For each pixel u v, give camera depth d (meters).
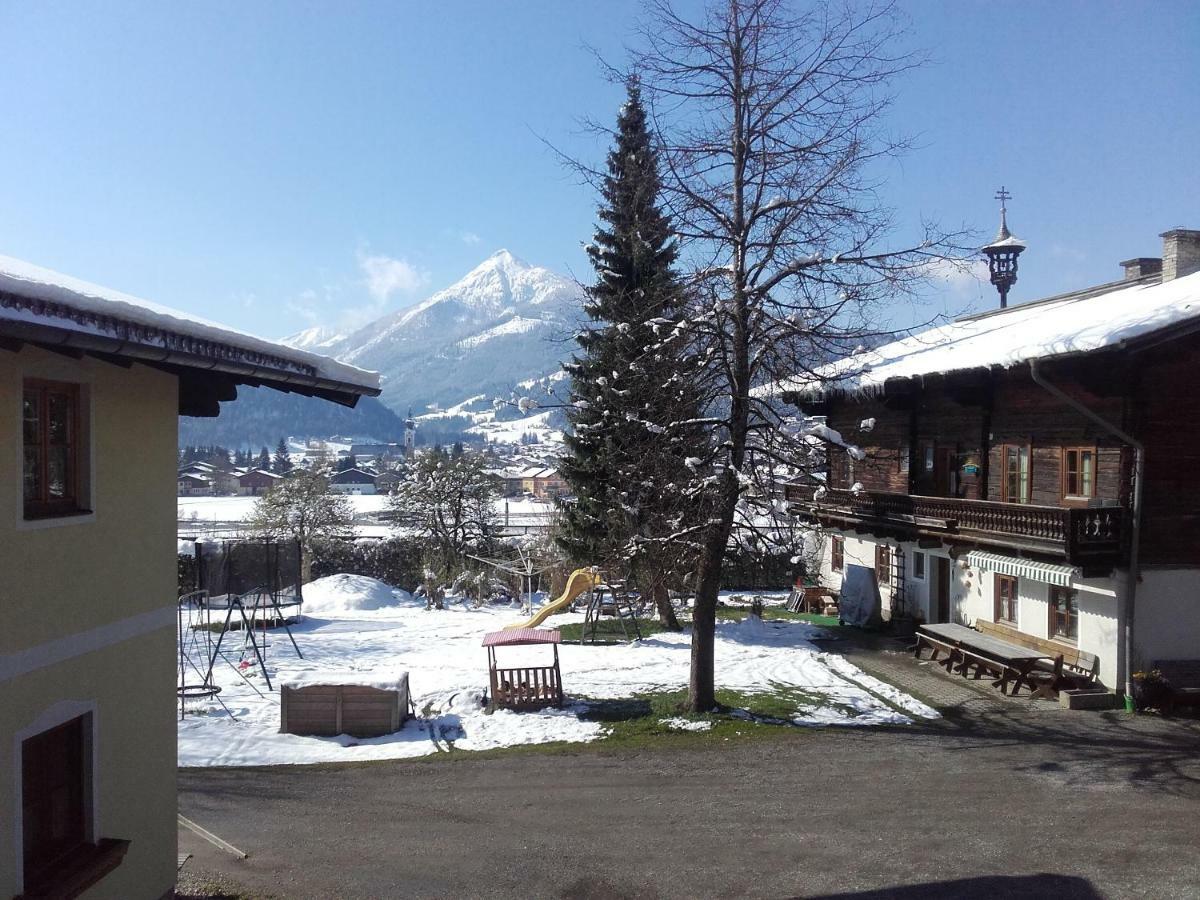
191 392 9.33
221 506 111.25
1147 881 9.80
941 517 21.61
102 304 5.36
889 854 10.73
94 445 7.48
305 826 12.29
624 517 23.55
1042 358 16.91
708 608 17.80
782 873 10.31
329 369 8.09
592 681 21.11
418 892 10.01
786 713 17.64
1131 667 17.44
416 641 28.97
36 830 6.90
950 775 13.66
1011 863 10.36
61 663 7.00
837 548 31.92
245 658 25.72
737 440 16.84
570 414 27.05
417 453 49.62
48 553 6.86
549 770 14.74
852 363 19.34
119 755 7.81
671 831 11.76
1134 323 16.14
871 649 24.11
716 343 16.45
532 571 42.50
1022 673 18.58
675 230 16.30
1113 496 17.89
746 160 16.38
